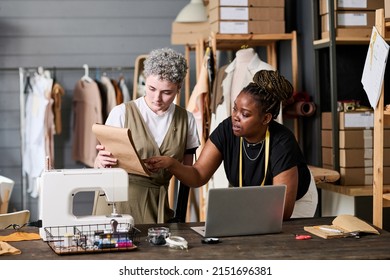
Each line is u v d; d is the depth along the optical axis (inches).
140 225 124.1
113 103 241.4
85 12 255.0
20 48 253.0
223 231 114.1
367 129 178.2
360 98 195.2
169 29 258.4
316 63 191.9
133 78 257.9
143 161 124.7
